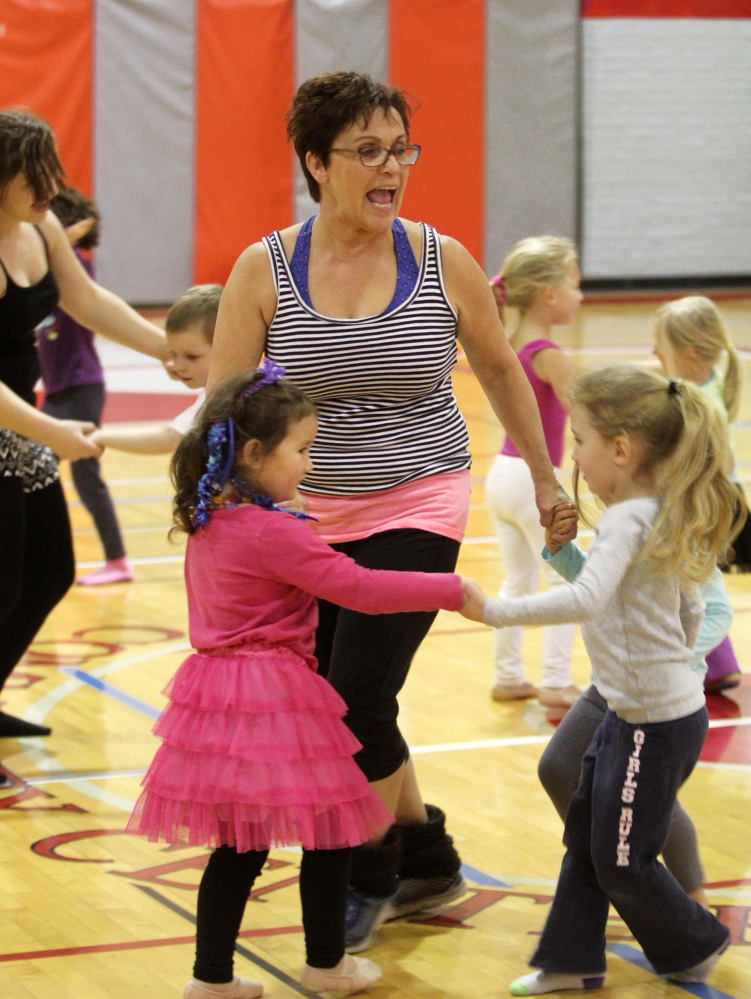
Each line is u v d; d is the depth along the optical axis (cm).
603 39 2805
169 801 409
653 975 453
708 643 549
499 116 2736
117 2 2517
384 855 473
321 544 413
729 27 2864
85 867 547
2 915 500
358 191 438
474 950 474
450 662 863
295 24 2594
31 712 756
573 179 2814
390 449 460
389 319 450
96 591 1034
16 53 2483
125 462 1574
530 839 579
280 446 418
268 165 2627
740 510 450
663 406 429
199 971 422
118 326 679
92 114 2545
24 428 604
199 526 424
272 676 413
